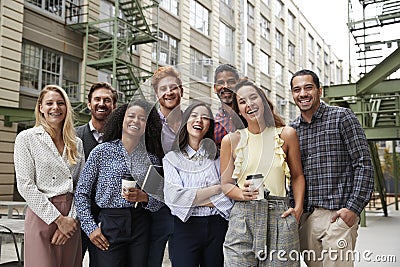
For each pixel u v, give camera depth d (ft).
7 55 30.94
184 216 8.05
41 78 34.32
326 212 8.36
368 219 36.83
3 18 30.78
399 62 22.07
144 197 8.18
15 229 11.70
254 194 7.39
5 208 28.58
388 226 30.94
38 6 34.30
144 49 42.75
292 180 8.30
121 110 8.63
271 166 7.57
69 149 8.66
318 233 8.37
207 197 7.94
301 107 8.67
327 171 8.38
